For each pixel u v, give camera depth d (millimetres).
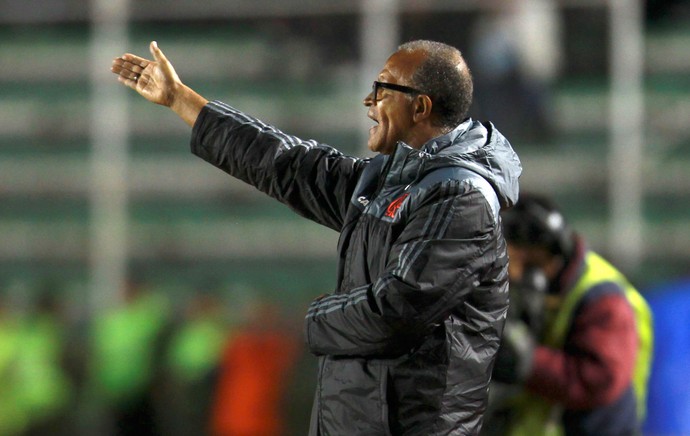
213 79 34344
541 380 14617
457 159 11250
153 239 33062
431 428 11062
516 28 32719
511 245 15141
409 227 11055
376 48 33312
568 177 32781
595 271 15344
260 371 30422
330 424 11273
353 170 12609
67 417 31391
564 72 33156
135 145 33531
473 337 11273
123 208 33312
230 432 30203
